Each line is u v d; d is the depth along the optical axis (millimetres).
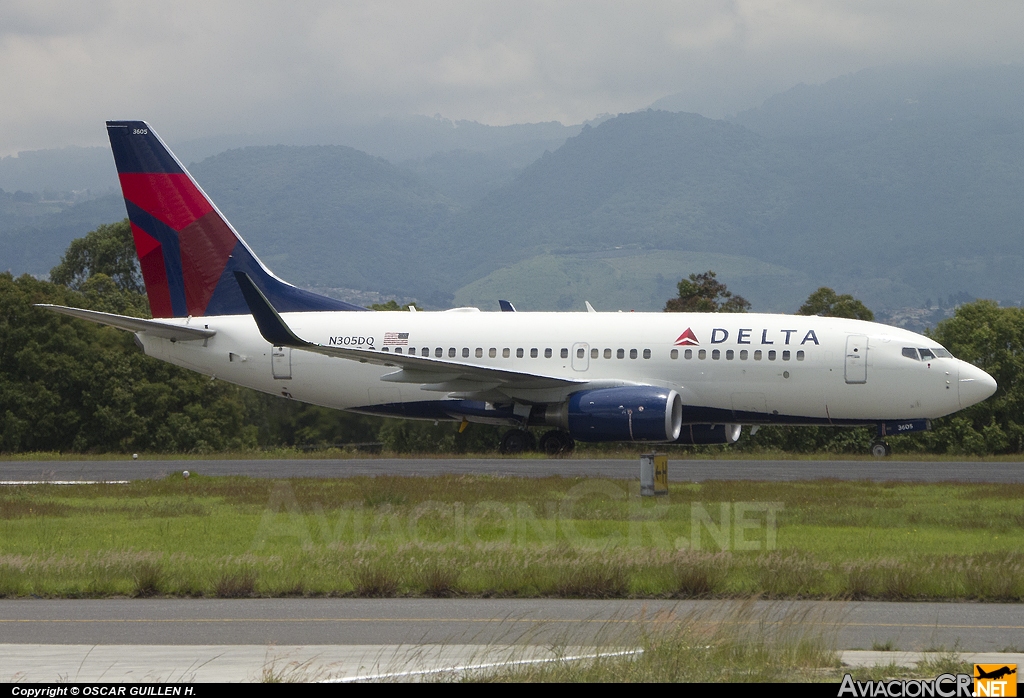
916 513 85375
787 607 53688
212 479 112375
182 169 151625
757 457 148125
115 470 129000
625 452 150875
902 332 137000
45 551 68938
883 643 46750
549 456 139500
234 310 152500
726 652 42531
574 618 51562
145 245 152375
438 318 147250
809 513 85188
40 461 146250
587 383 137875
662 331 139625
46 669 40938
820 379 135000
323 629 49188
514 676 39844
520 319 145125
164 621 51062
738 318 140125
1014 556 65062
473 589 58281
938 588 57594
